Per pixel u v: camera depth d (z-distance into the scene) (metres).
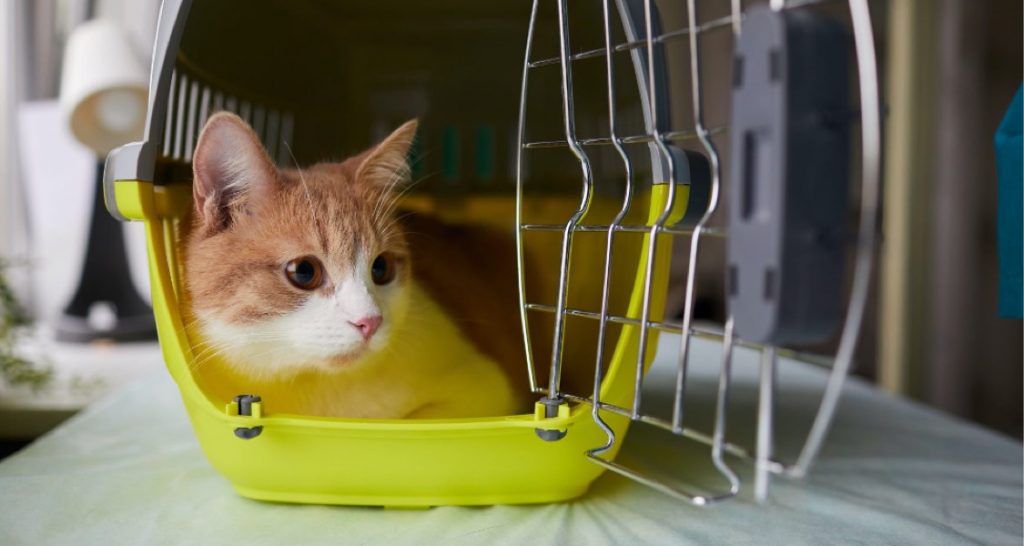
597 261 0.95
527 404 0.93
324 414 0.88
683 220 0.77
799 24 0.46
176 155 0.89
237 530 0.72
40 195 1.96
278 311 0.85
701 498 0.55
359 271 0.88
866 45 0.44
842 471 0.95
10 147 2.02
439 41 1.28
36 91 2.03
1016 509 0.82
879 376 1.90
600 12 0.96
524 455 0.74
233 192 0.86
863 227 0.44
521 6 1.24
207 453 0.78
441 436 0.72
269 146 1.16
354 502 0.77
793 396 1.33
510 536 0.70
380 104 1.29
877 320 1.90
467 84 1.29
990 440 1.10
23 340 1.80
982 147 1.69
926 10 1.80
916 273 1.84
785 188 0.46
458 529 0.72
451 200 1.26
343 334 0.84
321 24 1.22
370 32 1.26
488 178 1.28
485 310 1.04
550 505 0.79
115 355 1.78
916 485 0.90
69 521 0.74
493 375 0.94
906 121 1.83
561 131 1.08
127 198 0.77
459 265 1.09
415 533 0.71
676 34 0.59
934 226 1.81
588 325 0.94
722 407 0.52
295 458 0.74
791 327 0.47
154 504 0.79
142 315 1.92
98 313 1.88
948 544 0.71
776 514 0.79
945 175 1.79
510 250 1.15
